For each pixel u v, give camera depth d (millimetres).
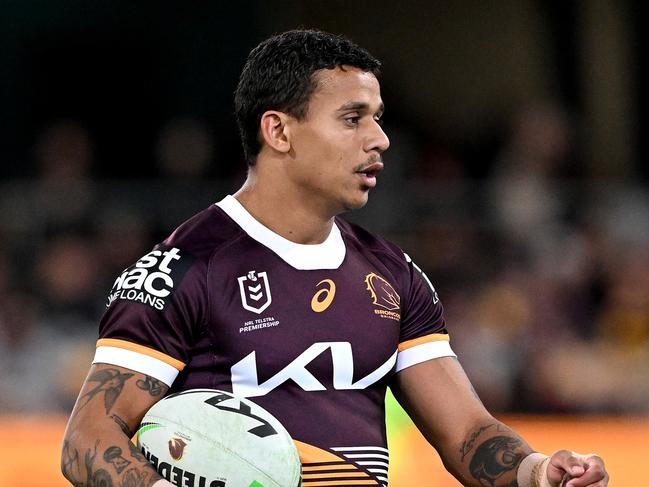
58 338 19953
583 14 30250
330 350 7855
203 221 8094
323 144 7852
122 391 7559
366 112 7938
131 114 28797
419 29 30750
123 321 7684
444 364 8508
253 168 8188
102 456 7297
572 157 25266
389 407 12344
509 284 20906
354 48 8047
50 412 19438
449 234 21453
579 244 21641
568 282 21188
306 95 7875
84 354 19922
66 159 25078
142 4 29078
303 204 8008
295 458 7352
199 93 29062
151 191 21875
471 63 30750
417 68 30766
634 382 19859
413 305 8453
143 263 7883
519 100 30484
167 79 29031
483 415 8336
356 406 7945
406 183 22062
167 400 7535
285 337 7789
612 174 29797
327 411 7816
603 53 30234
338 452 7762
